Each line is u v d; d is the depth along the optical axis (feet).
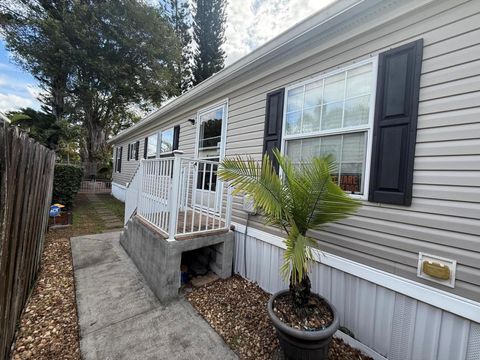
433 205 5.76
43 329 7.07
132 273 11.14
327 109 8.34
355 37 7.50
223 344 6.86
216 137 14.66
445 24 5.74
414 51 6.15
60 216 19.44
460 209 5.37
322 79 8.55
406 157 6.19
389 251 6.50
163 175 10.40
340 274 7.63
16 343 6.44
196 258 12.41
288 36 9.17
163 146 23.00
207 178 15.44
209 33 54.80
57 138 35.12
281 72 10.23
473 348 5.17
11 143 5.50
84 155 55.47
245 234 11.18
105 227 19.39
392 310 6.42
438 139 5.73
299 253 5.19
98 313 8.04
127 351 6.44
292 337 5.58
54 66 37.35
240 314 8.30
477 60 5.26
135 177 14.66
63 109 42.24
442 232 5.61
